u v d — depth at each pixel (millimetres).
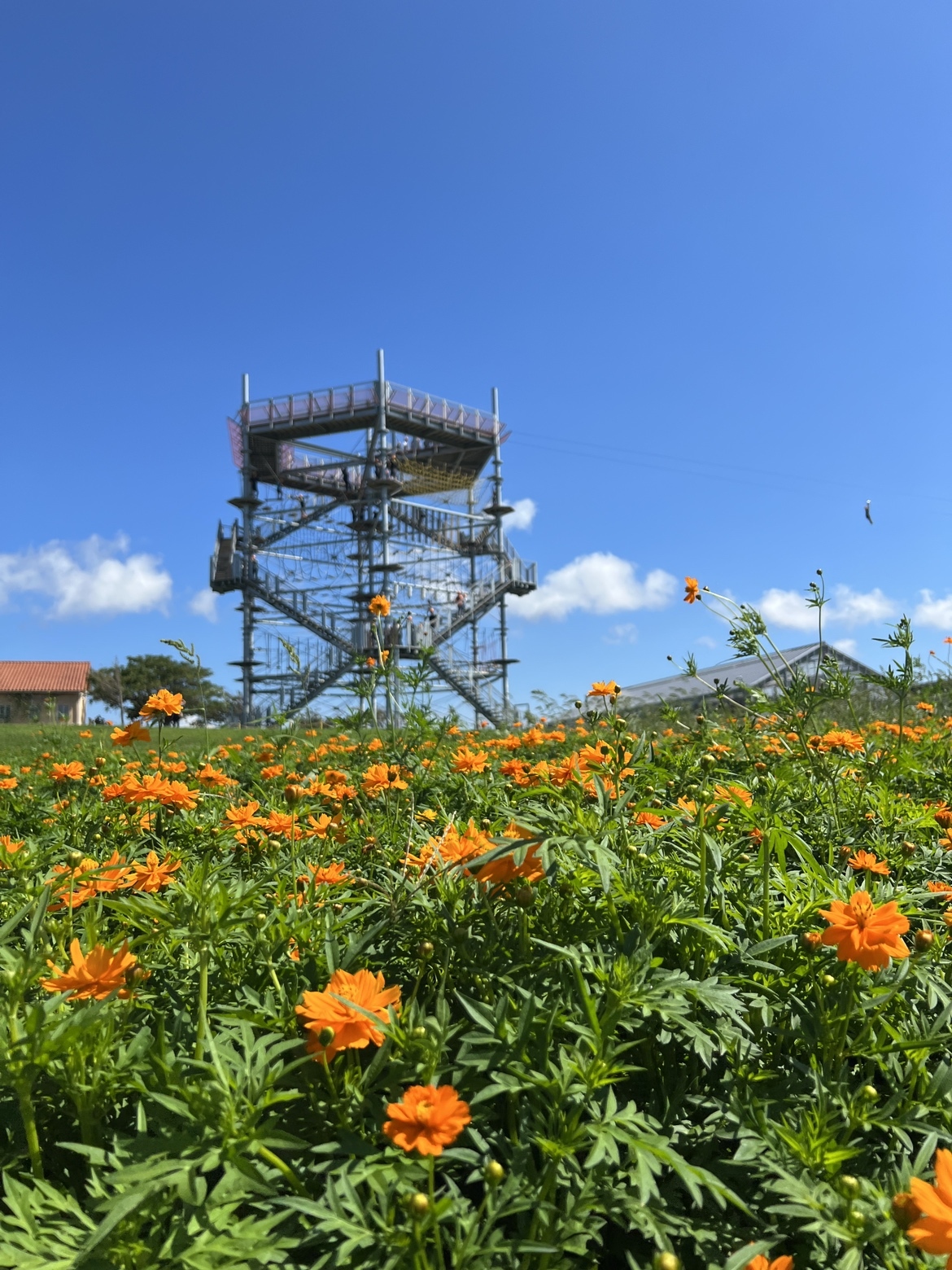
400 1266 1387
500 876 2135
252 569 47344
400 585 50062
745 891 2572
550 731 11203
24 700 36500
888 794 3619
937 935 2330
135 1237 1449
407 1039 1703
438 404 49062
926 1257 1386
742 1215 1693
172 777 5918
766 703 4312
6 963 1786
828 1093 1800
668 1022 1971
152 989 2256
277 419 48312
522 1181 1562
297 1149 1646
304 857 3059
